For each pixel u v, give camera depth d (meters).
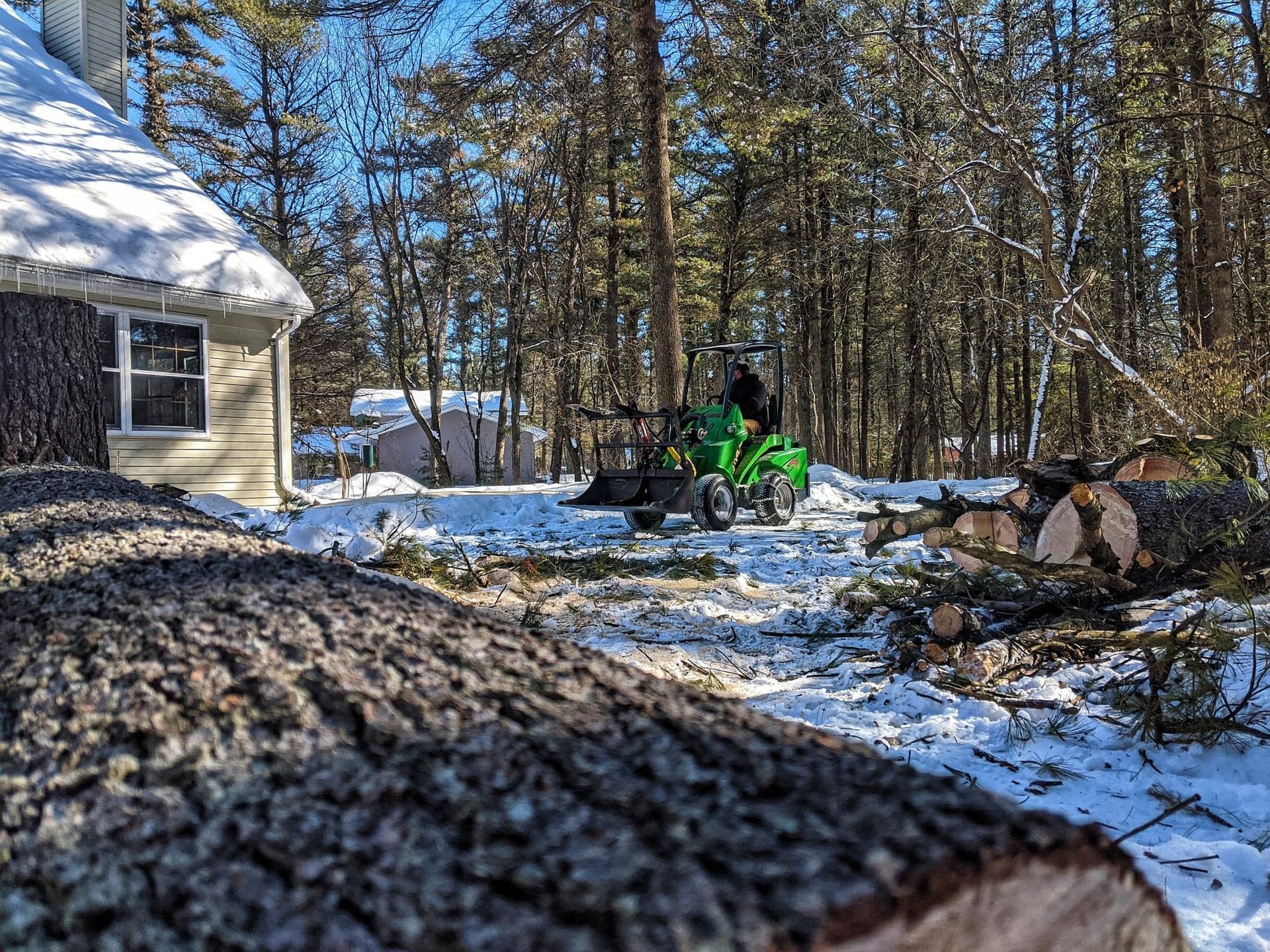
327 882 0.64
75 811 0.81
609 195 19.92
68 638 1.17
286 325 10.11
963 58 9.44
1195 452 4.10
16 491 2.57
